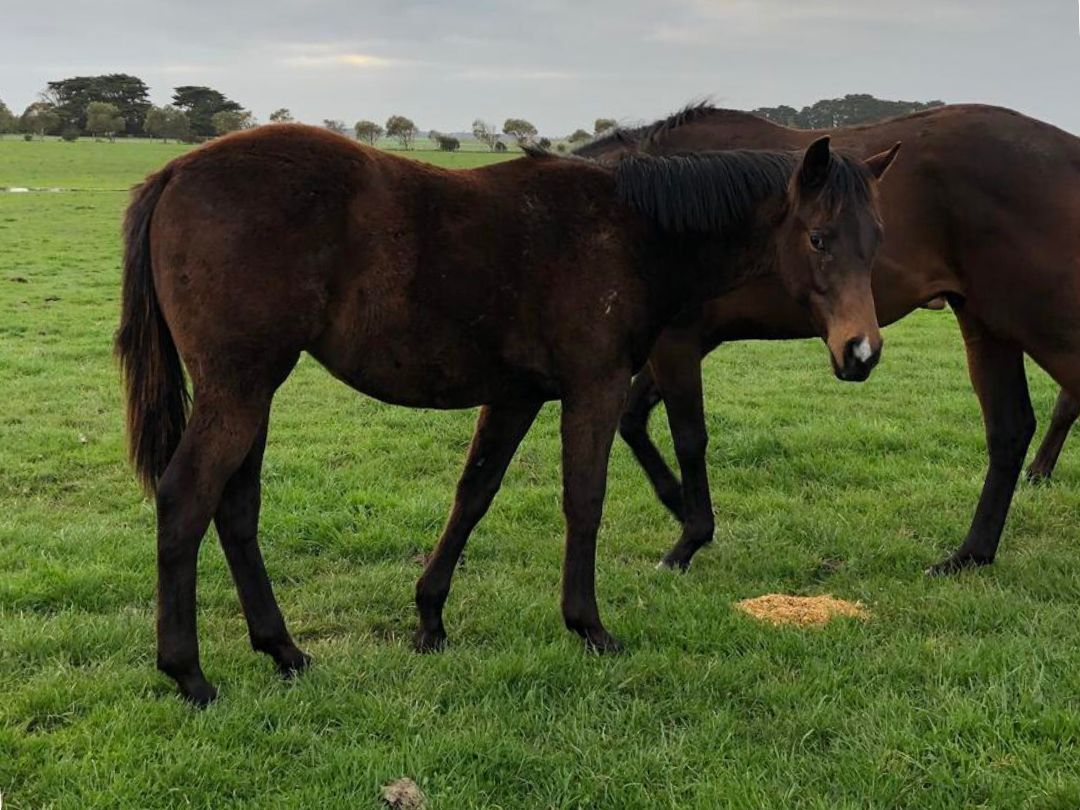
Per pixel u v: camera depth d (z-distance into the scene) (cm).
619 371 383
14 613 423
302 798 288
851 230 375
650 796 291
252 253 323
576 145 529
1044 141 473
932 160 481
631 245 384
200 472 329
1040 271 463
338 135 353
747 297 486
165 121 8725
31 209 3100
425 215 352
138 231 338
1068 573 483
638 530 566
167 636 337
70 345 1118
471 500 406
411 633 425
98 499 601
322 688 355
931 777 295
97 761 302
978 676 359
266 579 373
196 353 327
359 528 545
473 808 283
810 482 646
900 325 1445
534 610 434
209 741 318
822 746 323
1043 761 298
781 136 509
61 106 9262
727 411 821
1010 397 504
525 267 366
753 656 385
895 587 469
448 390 373
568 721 336
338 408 848
